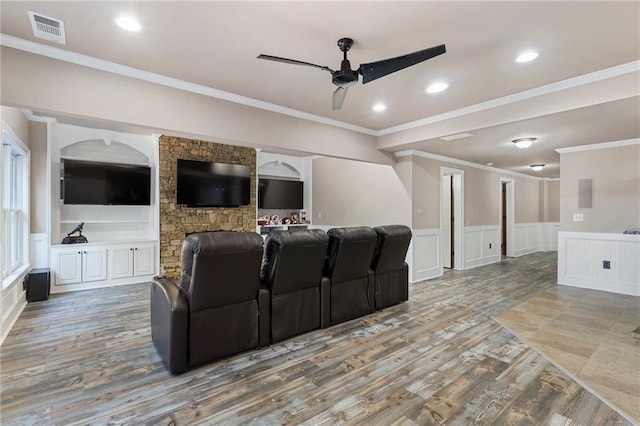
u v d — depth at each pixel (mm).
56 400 2160
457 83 3301
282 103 3977
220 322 2674
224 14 2178
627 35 2393
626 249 4941
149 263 5520
